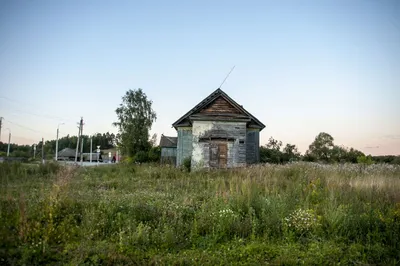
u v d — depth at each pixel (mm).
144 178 16062
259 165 18938
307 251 5805
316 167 17156
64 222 6379
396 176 14742
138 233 5961
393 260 5516
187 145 25016
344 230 6871
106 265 4930
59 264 4832
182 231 6543
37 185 11805
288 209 7895
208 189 11469
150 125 49531
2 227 5586
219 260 5223
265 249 5781
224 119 22766
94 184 13148
